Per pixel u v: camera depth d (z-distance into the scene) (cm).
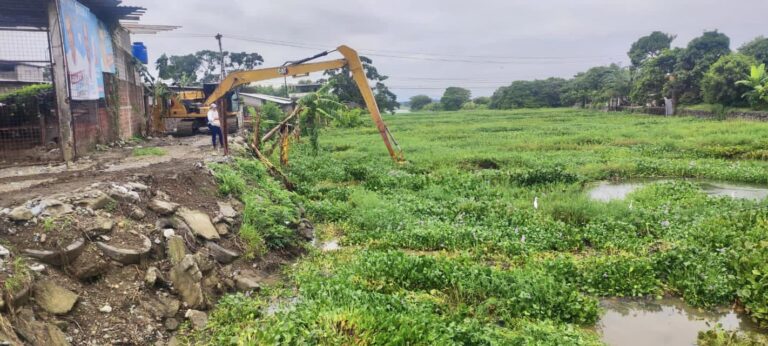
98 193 795
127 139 2141
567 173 1773
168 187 998
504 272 827
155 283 703
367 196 1451
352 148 2811
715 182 1806
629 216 1220
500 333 652
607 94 7188
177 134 2536
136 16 1831
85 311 607
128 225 768
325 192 1606
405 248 1086
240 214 1039
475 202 1365
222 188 1099
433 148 2694
